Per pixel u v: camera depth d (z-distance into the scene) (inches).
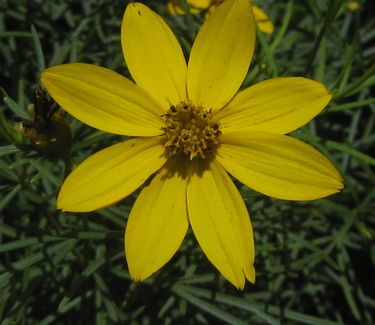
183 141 2.8
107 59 4.2
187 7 3.5
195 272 3.8
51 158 2.8
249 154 2.8
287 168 2.7
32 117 2.7
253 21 2.8
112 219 3.4
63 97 2.6
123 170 2.7
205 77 2.9
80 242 3.8
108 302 3.5
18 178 3.4
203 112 2.9
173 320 4.1
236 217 2.7
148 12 2.9
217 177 2.8
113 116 2.8
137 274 2.6
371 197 4.3
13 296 3.2
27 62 4.4
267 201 3.6
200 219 2.7
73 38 4.1
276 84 2.8
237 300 3.4
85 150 4.0
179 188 2.8
